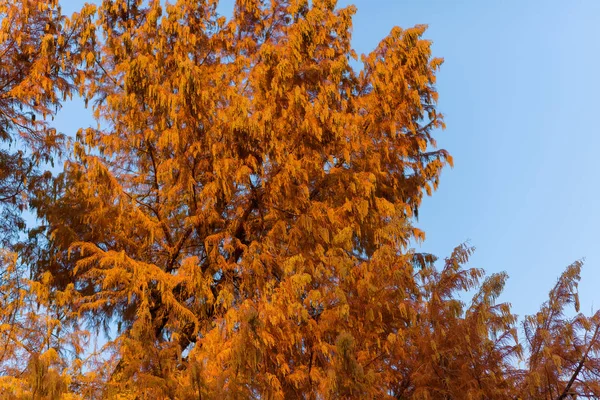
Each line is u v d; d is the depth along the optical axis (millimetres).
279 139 11602
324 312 9148
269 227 12266
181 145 11250
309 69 12367
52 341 9477
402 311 9133
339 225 11164
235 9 14836
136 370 7918
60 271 12266
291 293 9133
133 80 11258
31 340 9094
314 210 11156
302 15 13953
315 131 11250
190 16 13516
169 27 12125
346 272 9094
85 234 11883
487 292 9133
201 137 11594
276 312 8898
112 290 11219
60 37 12820
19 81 14000
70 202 12023
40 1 13578
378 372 9133
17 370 8570
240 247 11492
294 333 9070
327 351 8859
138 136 11680
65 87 13656
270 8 14828
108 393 7793
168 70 12258
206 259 12305
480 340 8953
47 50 12789
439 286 9781
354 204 11383
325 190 12109
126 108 11430
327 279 9844
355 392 8227
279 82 11898
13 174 13992
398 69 12664
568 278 9164
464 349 8875
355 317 9234
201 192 11289
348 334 7910
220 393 7602
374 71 12945
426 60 12836
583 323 8688
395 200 12836
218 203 12211
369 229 11953
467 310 9203
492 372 8812
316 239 11133
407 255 9859
